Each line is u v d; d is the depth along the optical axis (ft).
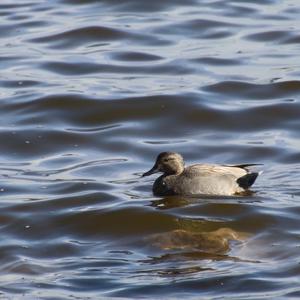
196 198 67.26
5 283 55.06
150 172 69.26
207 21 105.60
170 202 66.49
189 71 93.40
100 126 82.23
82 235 61.98
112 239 61.26
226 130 81.35
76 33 102.47
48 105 85.40
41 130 80.69
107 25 104.27
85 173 72.84
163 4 110.73
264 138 79.41
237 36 102.12
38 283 54.85
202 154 76.54
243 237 60.59
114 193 68.28
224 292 53.01
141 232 61.93
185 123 82.64
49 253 59.36
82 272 56.18
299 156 75.31
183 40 101.55
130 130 81.10
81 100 85.66
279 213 63.67
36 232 62.44
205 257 57.77
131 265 56.90
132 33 102.68
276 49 98.63
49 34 102.78
